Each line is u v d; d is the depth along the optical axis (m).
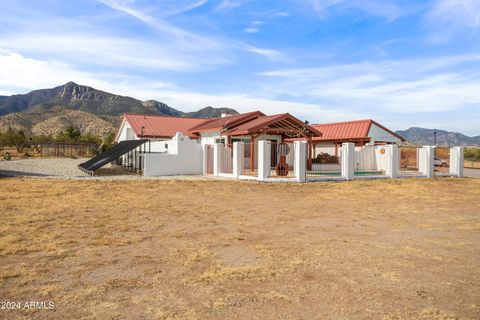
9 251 5.83
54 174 21.25
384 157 22.59
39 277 4.74
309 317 3.69
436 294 4.35
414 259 5.74
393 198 13.12
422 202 12.28
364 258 5.76
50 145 46.94
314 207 10.91
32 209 9.49
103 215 8.98
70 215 8.88
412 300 4.16
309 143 23.05
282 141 24.23
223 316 3.69
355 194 14.00
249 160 23.09
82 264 5.29
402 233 7.59
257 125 20.89
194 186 15.50
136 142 24.47
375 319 3.67
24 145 51.50
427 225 8.44
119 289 4.37
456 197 13.72
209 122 29.08
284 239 6.95
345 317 3.71
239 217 9.12
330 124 31.84
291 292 4.35
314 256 5.84
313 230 7.77
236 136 23.05
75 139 59.69
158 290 4.36
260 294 4.28
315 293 4.33
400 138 30.11
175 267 5.21
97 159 24.84
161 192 13.55
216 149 20.67
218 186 15.61
